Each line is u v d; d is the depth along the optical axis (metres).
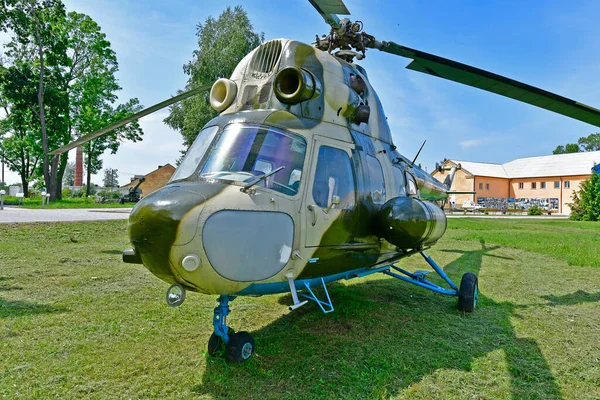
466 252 11.73
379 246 4.93
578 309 5.95
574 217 30.70
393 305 5.96
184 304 5.70
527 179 51.41
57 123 31.09
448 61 4.94
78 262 8.12
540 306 6.09
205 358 3.91
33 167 44.09
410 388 3.44
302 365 3.82
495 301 6.36
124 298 5.89
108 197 42.53
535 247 12.36
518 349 4.34
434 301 6.30
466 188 50.72
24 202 31.59
